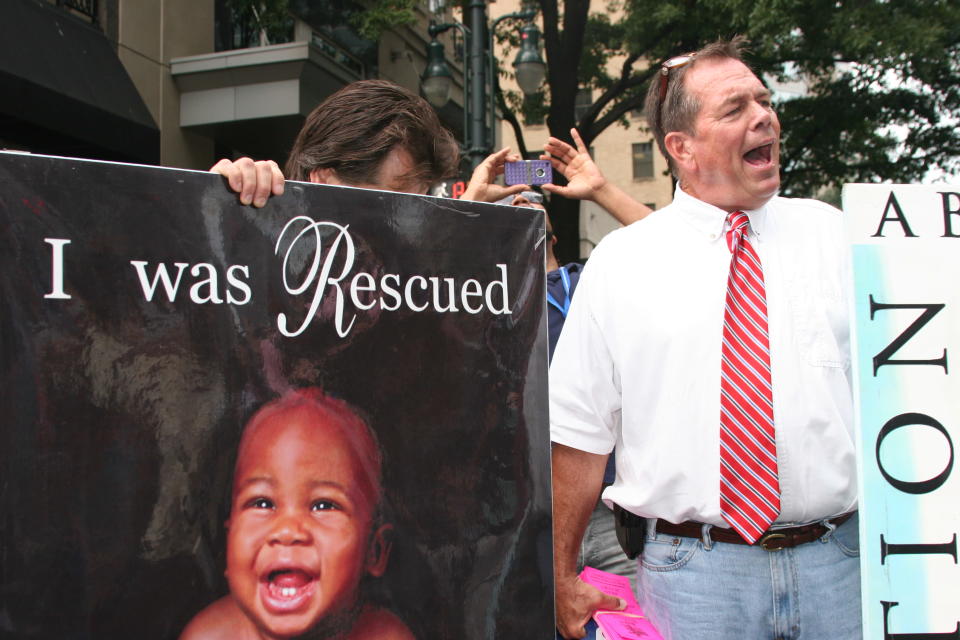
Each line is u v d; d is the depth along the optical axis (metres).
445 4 11.92
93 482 1.19
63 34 7.63
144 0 8.77
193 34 9.46
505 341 1.50
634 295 1.83
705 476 1.73
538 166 3.06
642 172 30.30
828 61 10.95
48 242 1.19
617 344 1.86
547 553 1.51
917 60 9.36
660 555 1.81
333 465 1.34
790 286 1.77
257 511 1.29
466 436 1.46
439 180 1.92
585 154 2.83
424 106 1.88
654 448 1.80
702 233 1.84
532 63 7.72
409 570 1.39
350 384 1.37
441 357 1.45
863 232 1.62
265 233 1.32
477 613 1.44
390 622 1.37
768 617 1.71
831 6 8.88
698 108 1.79
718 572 1.73
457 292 1.47
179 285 1.26
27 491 1.16
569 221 10.20
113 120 7.77
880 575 1.56
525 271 1.53
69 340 1.19
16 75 6.69
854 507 1.74
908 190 1.63
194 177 1.28
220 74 9.05
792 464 1.69
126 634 1.20
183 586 1.23
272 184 1.33
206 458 1.26
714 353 1.75
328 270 1.37
